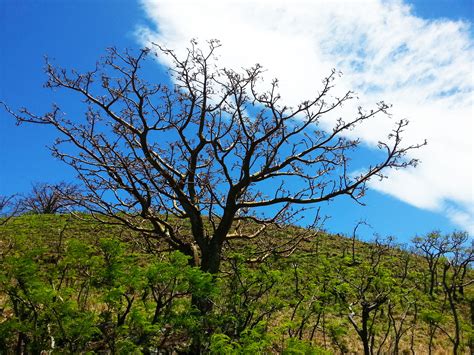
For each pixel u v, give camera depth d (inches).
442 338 660.1
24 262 287.0
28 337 313.9
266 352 323.6
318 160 554.6
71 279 380.5
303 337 526.0
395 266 951.0
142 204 530.3
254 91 517.0
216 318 346.6
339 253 1054.4
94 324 298.8
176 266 307.0
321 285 456.1
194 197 561.6
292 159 547.8
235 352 260.1
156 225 548.1
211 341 296.2
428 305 577.3
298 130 540.4
